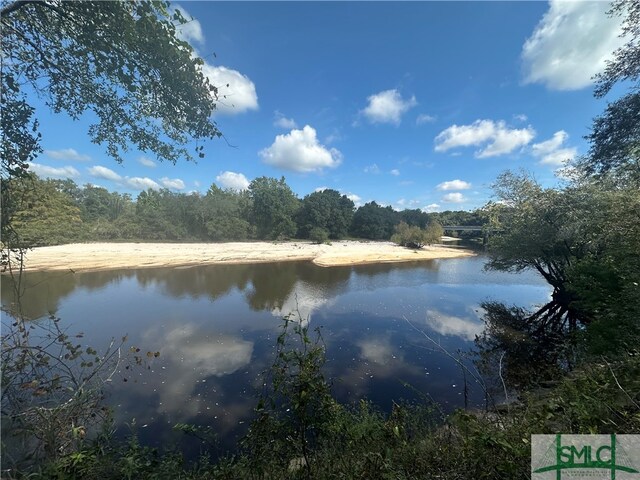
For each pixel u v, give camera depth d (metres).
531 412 2.98
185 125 3.50
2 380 2.56
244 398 7.20
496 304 16.12
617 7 6.48
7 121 2.85
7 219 3.08
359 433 3.24
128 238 41.34
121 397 6.96
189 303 15.55
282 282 21.72
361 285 21.28
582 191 11.88
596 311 7.80
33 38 2.92
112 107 3.40
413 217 68.69
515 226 14.72
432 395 7.37
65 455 2.26
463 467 2.27
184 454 5.27
